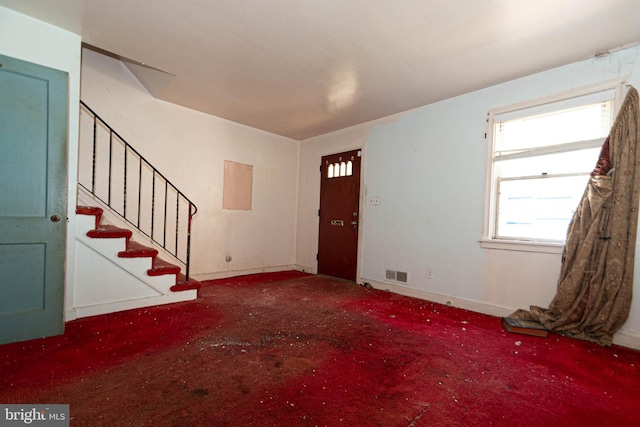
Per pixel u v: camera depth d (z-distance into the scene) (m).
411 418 1.53
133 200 3.87
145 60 2.98
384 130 4.44
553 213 3.00
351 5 2.11
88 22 2.40
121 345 2.25
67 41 2.51
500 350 2.37
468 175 3.52
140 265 3.10
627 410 1.64
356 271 4.77
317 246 5.46
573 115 2.88
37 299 2.31
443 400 1.69
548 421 1.54
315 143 5.58
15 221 2.21
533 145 3.12
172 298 3.34
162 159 4.11
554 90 2.93
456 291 3.59
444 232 3.72
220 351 2.20
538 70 2.98
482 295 3.38
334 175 5.20
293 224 5.85
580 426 1.50
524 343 2.51
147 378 1.81
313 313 3.16
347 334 2.61
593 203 2.58
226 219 4.84
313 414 1.53
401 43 2.56
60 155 2.38
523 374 2.00
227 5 2.14
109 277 2.92
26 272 2.27
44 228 2.32
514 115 3.19
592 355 2.30
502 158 3.28
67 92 2.41
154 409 1.53
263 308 3.27
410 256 4.05
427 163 3.91
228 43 2.64
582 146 2.79
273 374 1.91
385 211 4.37
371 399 1.68
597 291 2.56
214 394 1.67
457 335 2.66
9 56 2.17
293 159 5.82
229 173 4.84
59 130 2.38
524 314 2.94
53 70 2.34
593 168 2.76
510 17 2.19
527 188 3.16
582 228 2.64
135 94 3.85
